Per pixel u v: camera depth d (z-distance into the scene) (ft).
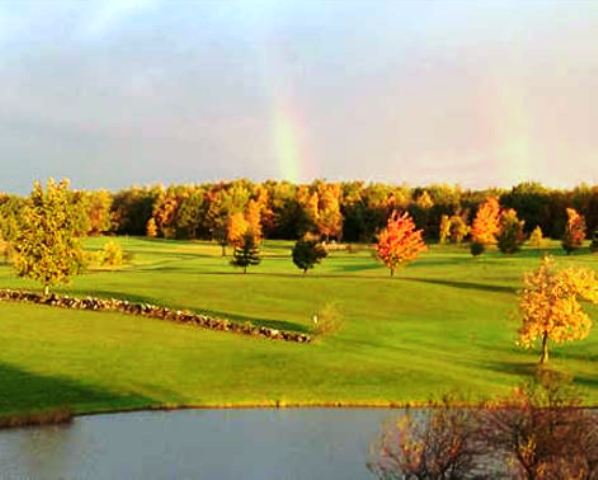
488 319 272.51
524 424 71.72
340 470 114.42
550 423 71.20
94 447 124.16
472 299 303.89
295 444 129.08
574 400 74.38
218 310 265.34
